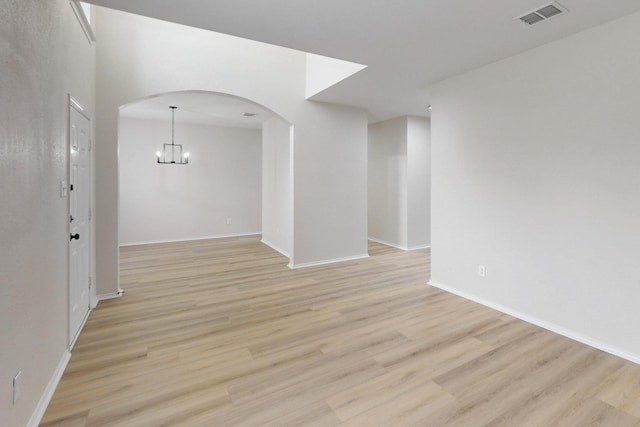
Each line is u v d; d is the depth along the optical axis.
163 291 3.96
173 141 7.30
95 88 3.54
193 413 1.87
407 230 6.37
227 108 5.97
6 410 1.43
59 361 2.22
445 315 3.25
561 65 2.79
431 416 1.85
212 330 2.93
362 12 2.42
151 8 2.38
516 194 3.17
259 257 5.80
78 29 2.71
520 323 3.06
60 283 2.25
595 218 2.62
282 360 2.43
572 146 2.74
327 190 5.32
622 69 2.44
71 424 1.77
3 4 1.38
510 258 3.24
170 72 3.96
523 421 1.81
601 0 2.21
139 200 7.03
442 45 2.95
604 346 2.58
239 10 2.41
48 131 1.96
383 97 4.82
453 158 3.81
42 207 1.86
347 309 3.41
